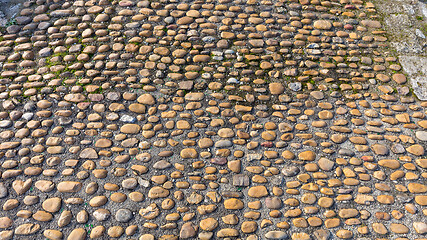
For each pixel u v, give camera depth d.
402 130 2.88
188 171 2.60
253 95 3.02
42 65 3.15
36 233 2.32
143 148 2.69
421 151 2.76
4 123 2.79
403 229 2.41
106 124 2.81
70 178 2.53
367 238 2.37
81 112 2.86
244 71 3.15
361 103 3.01
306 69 3.21
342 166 2.67
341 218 2.44
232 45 3.33
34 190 2.48
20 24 3.44
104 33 3.36
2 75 3.07
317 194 2.53
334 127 2.87
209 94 3.01
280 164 2.66
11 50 3.25
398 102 3.04
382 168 2.67
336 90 3.09
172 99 2.96
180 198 2.47
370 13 3.67
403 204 2.51
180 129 2.80
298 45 3.37
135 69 3.13
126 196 2.47
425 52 3.38
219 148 2.72
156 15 3.52
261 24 3.50
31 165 2.59
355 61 3.29
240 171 2.61
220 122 2.85
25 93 2.96
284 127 2.85
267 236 2.35
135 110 2.88
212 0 3.66
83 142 2.70
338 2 3.75
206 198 2.48
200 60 3.21
